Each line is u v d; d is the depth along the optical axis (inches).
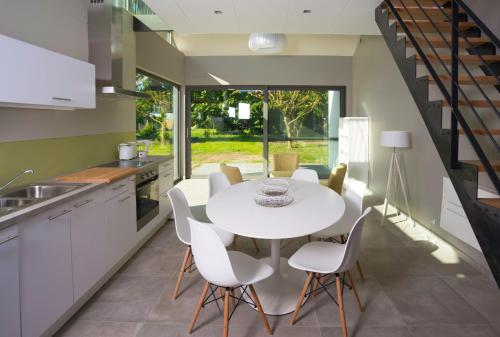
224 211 102.0
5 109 106.0
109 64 152.9
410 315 99.3
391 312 101.0
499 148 86.2
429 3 154.1
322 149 330.6
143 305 105.3
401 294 111.6
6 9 105.5
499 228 81.0
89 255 104.7
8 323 70.9
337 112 327.9
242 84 323.3
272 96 327.6
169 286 117.6
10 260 71.4
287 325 94.7
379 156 255.3
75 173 129.0
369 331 91.7
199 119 330.0
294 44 314.8
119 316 99.3
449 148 103.2
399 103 214.1
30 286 77.8
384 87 242.2
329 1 156.4
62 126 135.5
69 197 93.0
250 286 88.3
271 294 109.0
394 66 223.5
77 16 144.4
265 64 321.4
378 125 256.2
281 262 129.9
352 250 86.4
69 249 93.7
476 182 89.5
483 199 90.0
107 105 173.9
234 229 85.5
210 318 98.3
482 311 101.4
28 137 116.3
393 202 224.1
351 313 100.5
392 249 151.9
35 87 93.1
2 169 105.3
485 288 115.4
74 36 142.3
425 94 120.0
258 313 100.5
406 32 128.9
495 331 91.8
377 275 125.7
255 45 269.0
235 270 87.3
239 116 328.8
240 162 331.9
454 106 98.2
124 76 190.7
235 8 164.6
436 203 164.6
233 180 192.5
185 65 322.3
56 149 131.8
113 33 155.0
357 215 122.7
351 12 170.4
